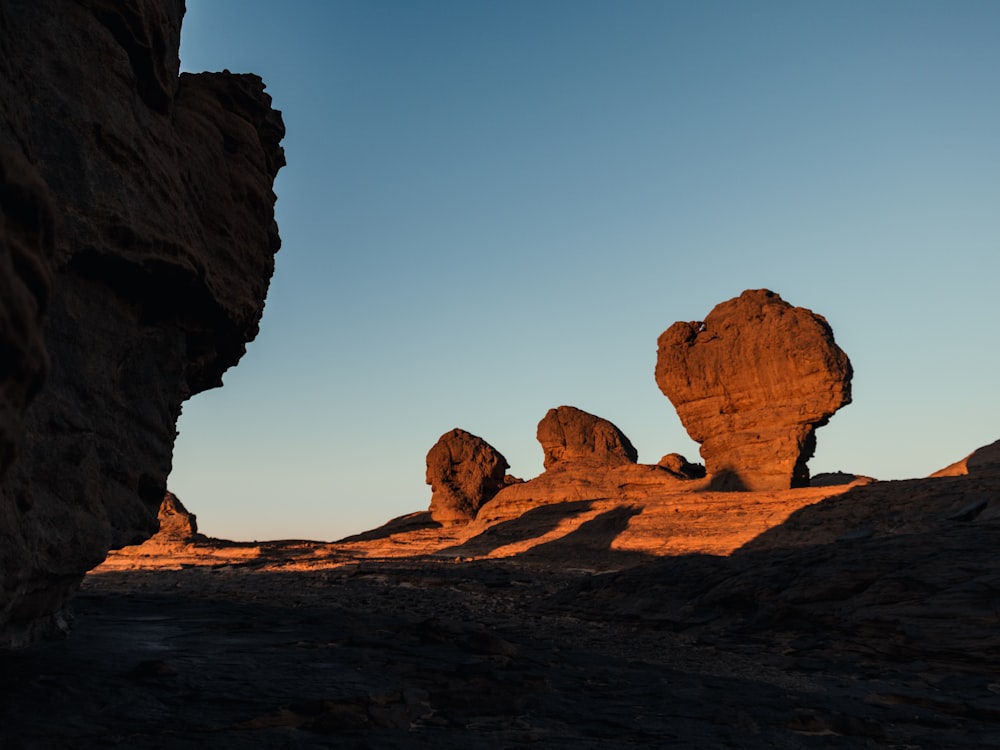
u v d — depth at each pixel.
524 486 58.94
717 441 48.84
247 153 17.00
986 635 14.93
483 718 9.69
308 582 31.11
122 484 13.15
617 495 54.19
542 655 14.99
